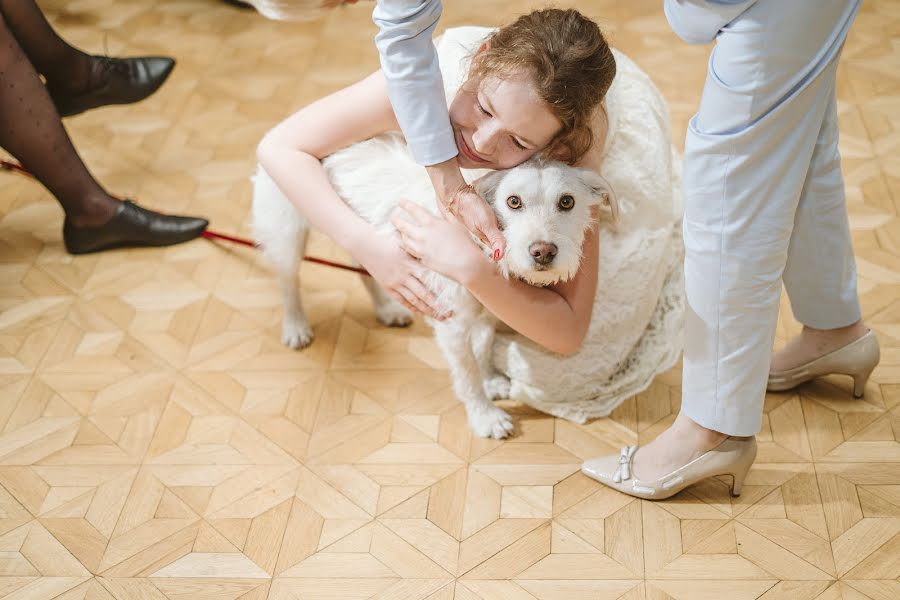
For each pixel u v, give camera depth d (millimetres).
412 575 1603
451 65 1771
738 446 1585
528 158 1491
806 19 1159
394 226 1674
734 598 1521
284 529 1700
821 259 1675
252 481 1803
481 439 1868
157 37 3377
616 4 3344
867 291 2109
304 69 3158
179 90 3082
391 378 2033
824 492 1691
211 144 2818
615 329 1911
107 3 3592
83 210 2340
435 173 1429
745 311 1397
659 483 1653
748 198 1305
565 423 1900
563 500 1723
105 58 2623
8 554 1672
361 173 1721
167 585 1604
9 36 2123
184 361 2098
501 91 1372
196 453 1869
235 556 1653
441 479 1786
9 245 2465
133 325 2199
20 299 2285
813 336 1812
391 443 1871
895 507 1652
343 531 1690
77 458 1867
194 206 2568
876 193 2404
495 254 1422
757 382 1480
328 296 2277
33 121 2193
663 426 1873
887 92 2797
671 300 2121
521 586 1570
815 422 1830
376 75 1699
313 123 1720
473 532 1674
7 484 1814
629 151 1909
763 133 1251
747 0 1159
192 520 1727
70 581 1619
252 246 2400
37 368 2088
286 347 2129
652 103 1990
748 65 1200
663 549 1614
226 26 3426
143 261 2398
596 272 1727
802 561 1573
